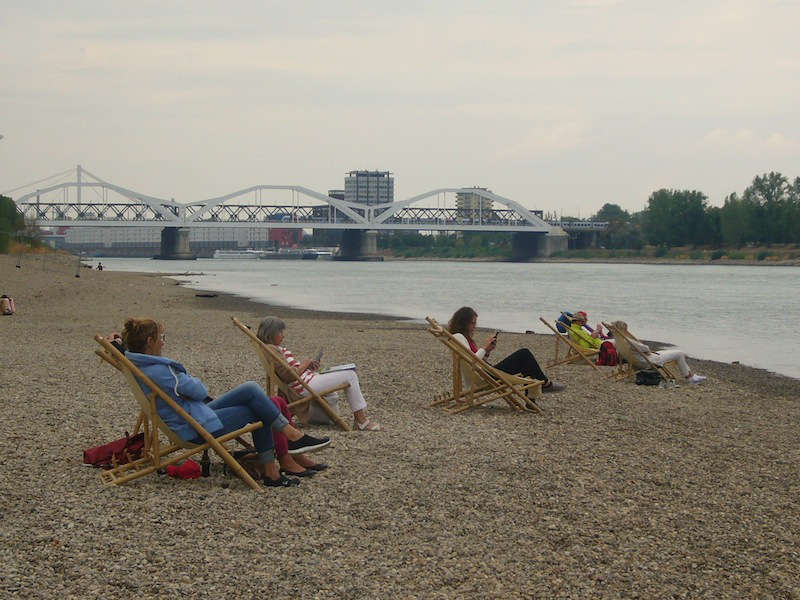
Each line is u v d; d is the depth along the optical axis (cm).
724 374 1831
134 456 789
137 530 629
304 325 2961
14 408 1051
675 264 17550
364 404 1014
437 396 1229
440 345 2122
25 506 670
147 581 538
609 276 10769
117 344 859
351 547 614
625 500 754
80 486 731
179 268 14612
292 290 6506
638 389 1450
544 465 866
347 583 548
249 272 12288
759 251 16300
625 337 1524
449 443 955
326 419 1026
